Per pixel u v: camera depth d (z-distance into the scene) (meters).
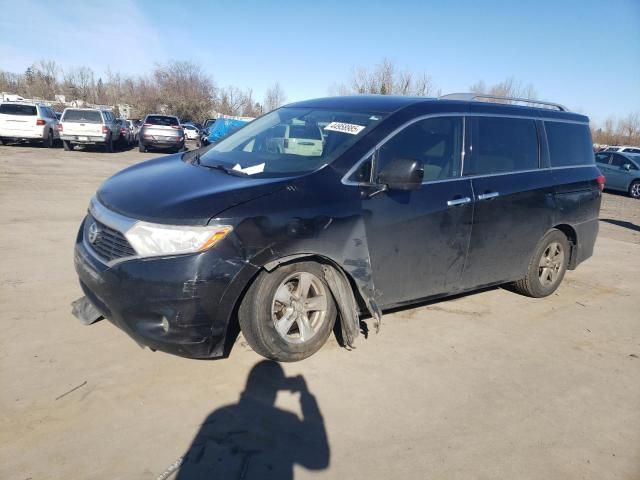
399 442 2.88
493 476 2.68
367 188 3.65
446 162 4.19
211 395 3.14
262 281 3.27
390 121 3.93
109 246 3.24
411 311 4.69
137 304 3.05
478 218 4.30
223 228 3.07
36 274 4.95
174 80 57.62
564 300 5.43
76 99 68.00
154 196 3.31
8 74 72.50
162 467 2.54
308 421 2.98
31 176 11.89
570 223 5.27
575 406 3.40
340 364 3.62
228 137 4.74
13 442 2.64
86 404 2.97
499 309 4.98
